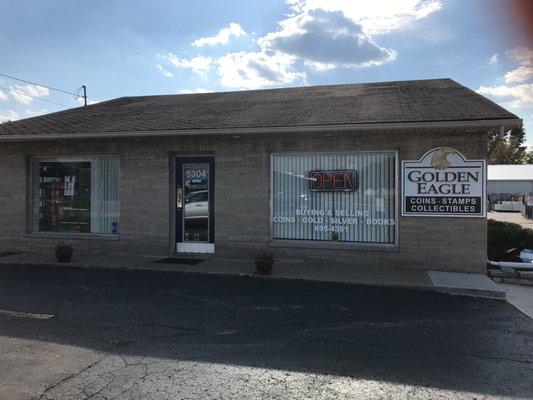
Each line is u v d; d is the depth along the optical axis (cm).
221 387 394
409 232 863
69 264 937
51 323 571
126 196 1033
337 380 409
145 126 978
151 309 631
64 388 392
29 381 406
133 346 493
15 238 1112
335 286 757
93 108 1302
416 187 857
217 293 715
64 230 1113
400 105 928
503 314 614
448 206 843
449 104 894
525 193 3628
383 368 435
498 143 817
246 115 984
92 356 464
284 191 955
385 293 716
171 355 466
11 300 678
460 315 608
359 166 917
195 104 1209
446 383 404
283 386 396
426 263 856
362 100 1030
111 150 1039
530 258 899
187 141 986
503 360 457
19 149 1105
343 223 929
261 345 495
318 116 903
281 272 843
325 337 521
